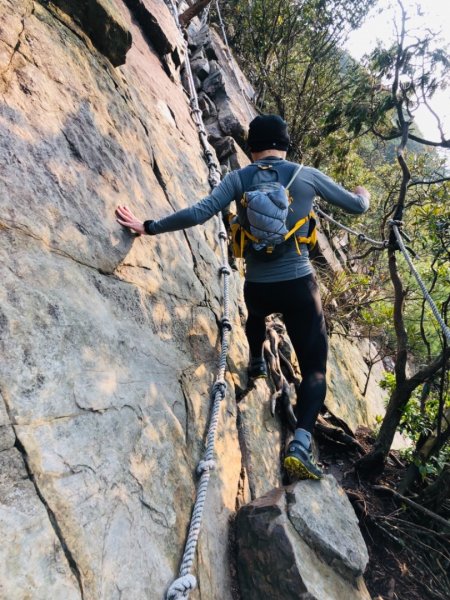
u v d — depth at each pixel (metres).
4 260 1.56
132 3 4.93
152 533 1.57
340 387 5.04
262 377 2.99
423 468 3.35
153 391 1.96
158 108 4.10
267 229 2.12
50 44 2.35
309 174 2.25
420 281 2.85
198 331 2.65
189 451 2.04
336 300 5.95
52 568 1.20
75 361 1.61
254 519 2.01
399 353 3.49
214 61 7.42
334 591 1.88
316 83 9.37
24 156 1.86
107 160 2.42
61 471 1.36
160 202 2.88
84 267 1.93
